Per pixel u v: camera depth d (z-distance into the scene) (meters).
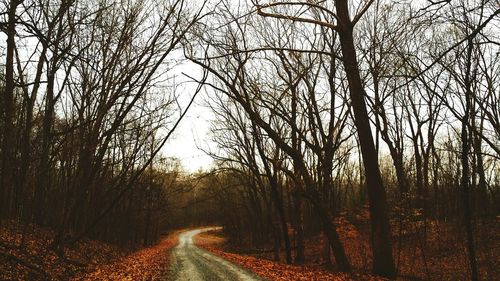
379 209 14.27
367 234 25.05
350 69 14.16
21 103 14.98
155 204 47.72
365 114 14.34
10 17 6.52
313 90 18.94
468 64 12.83
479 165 23.28
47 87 14.52
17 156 15.68
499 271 17.92
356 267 19.28
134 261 22.53
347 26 13.88
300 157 16.00
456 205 29.36
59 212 23.08
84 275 14.27
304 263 22.67
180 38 15.33
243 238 51.25
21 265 11.65
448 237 23.09
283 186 29.88
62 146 17.62
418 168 29.50
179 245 50.97
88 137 16.91
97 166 17.33
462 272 18.64
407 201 19.09
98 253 22.97
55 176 26.81
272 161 16.33
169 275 15.91
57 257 15.45
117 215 35.53
